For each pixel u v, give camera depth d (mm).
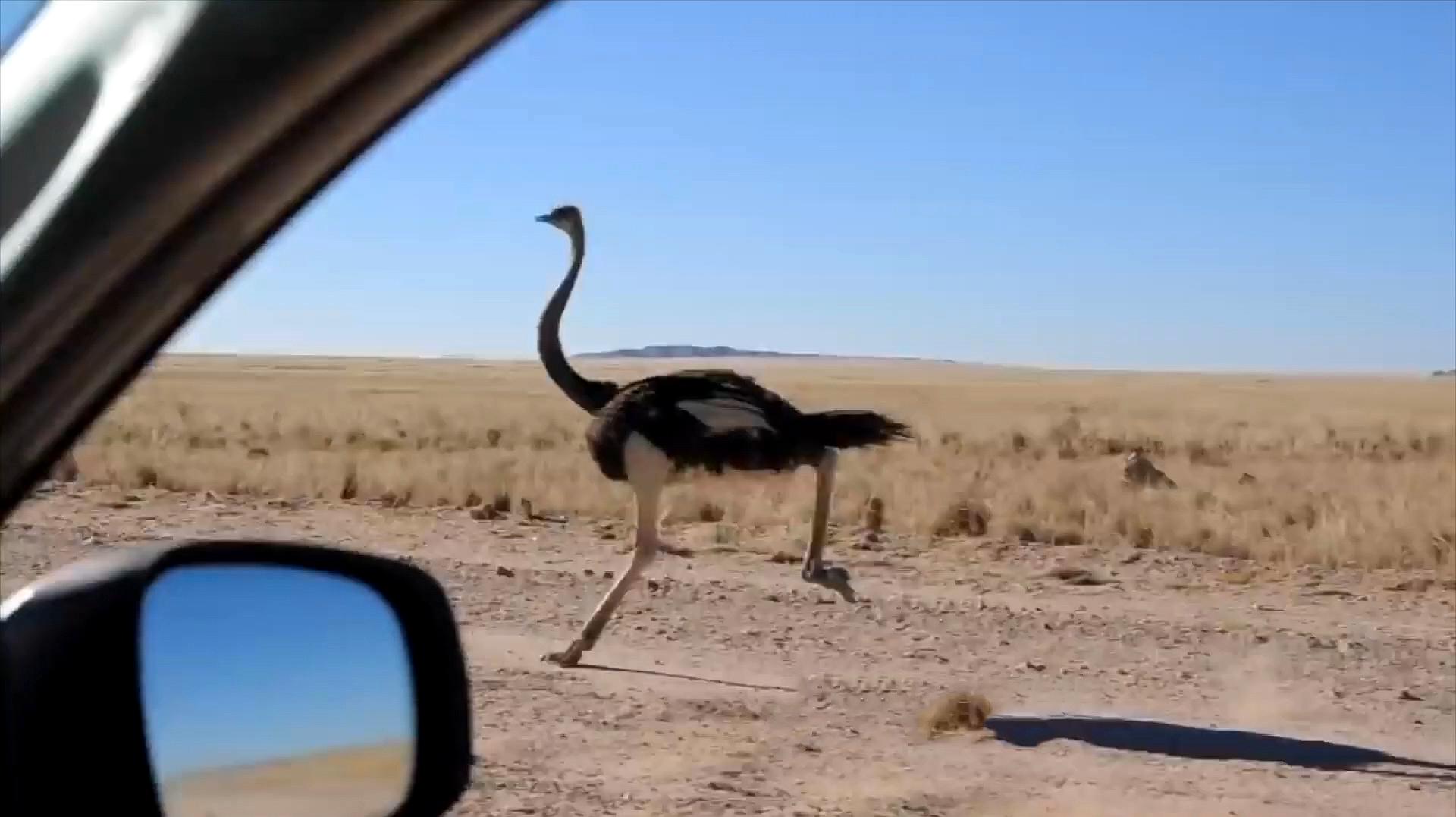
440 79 2912
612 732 10289
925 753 10031
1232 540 20625
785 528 21938
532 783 8953
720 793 8883
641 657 12812
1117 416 72625
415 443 40781
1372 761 10164
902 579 17422
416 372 136875
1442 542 20484
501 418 55781
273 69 2619
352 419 51969
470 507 23641
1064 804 8859
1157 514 23297
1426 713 11688
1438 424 65188
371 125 2881
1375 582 18031
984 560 19125
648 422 12539
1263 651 13812
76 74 2518
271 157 2736
